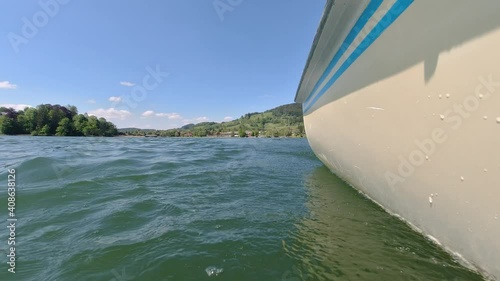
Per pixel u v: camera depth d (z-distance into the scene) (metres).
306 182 6.86
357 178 4.43
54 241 3.19
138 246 3.10
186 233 3.50
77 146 17.95
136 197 5.11
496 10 1.40
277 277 2.54
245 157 13.02
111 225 3.70
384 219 3.76
